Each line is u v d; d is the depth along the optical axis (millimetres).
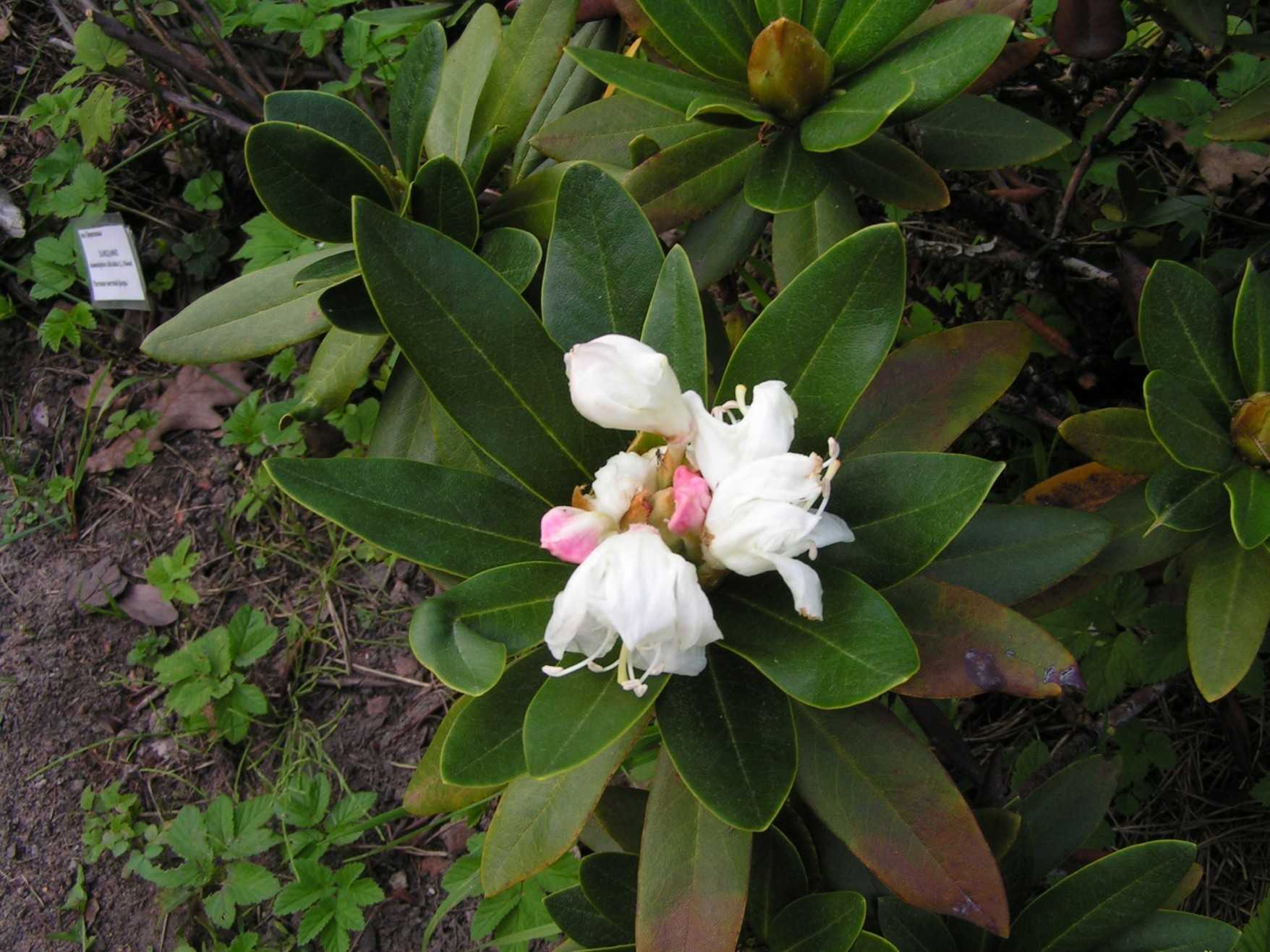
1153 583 833
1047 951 620
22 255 1417
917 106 597
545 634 495
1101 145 847
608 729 512
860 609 517
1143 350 631
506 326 573
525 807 601
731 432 507
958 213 857
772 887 646
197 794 1109
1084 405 991
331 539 1217
